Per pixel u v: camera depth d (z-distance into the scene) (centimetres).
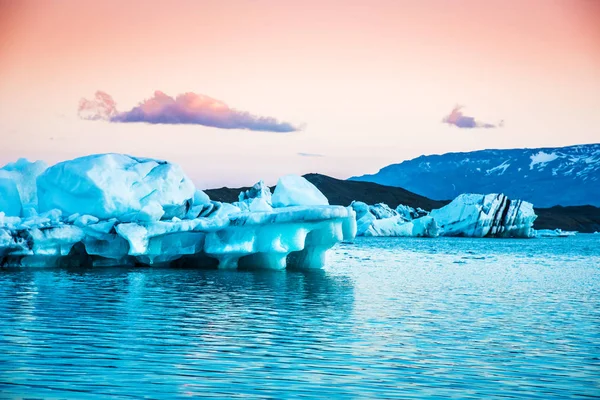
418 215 12581
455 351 1584
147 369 1360
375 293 2627
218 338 1659
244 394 1220
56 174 3325
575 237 15438
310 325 1858
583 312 2228
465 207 11425
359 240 10388
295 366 1409
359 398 1214
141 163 3447
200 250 3316
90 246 3209
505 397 1243
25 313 1944
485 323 1975
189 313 2012
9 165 3722
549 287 3069
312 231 3406
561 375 1391
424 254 6238
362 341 1664
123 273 3042
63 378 1284
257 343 1614
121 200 3253
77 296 2297
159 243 3228
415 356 1526
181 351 1515
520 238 12769
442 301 2447
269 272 3234
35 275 2880
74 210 3319
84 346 1535
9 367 1345
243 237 3203
